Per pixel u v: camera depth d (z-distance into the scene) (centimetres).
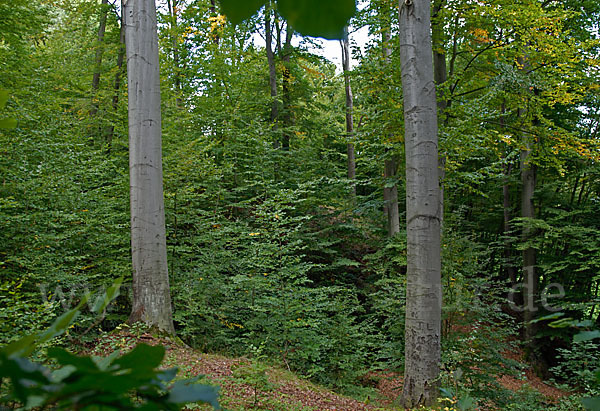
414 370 608
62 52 1352
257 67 1533
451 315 745
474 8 895
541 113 1104
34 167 629
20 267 572
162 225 686
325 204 1280
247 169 1185
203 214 862
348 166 1565
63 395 29
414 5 646
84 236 688
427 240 625
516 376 693
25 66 859
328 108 1677
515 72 945
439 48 967
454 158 966
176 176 823
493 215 1553
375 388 812
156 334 630
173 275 784
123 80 1205
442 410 524
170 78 1284
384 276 1023
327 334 789
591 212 1282
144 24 683
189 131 1166
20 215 567
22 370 28
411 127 645
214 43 1327
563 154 1179
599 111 1325
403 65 656
